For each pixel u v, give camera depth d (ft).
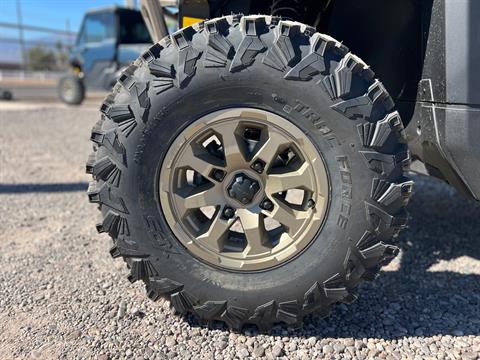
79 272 8.11
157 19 8.93
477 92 5.86
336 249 5.64
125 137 5.59
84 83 43.98
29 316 6.70
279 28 5.41
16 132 23.67
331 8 8.00
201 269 5.88
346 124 5.38
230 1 7.58
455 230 10.16
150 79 5.52
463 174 6.22
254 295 5.81
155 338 6.10
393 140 5.43
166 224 5.82
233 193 5.73
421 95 6.77
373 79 5.47
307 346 5.91
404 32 7.50
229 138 5.61
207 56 5.40
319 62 5.31
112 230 5.86
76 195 13.08
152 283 5.97
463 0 5.83
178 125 5.59
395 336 6.14
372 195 5.47
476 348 5.87
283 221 5.72
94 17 41.91
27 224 10.65
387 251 5.69
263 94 5.44
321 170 5.56
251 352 5.80
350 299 5.97
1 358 5.76
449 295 7.25
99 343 6.02
